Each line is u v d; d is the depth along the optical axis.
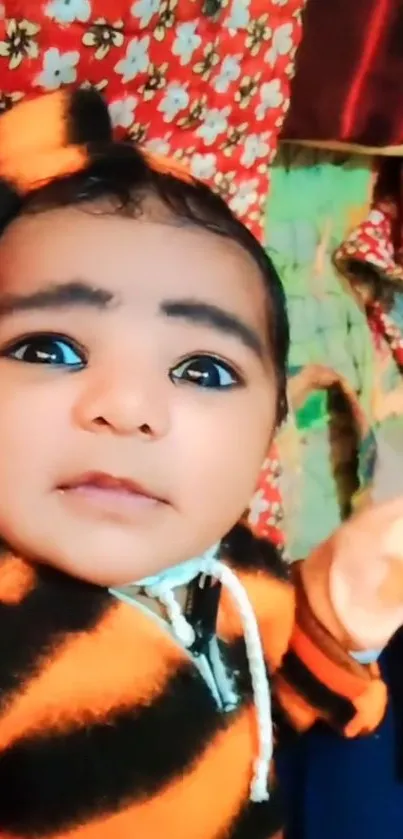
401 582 0.65
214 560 0.60
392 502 0.67
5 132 0.56
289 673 0.68
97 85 0.68
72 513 0.51
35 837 0.52
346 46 0.85
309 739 0.72
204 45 0.73
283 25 0.79
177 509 0.53
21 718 0.51
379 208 1.02
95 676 0.53
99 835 0.53
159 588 0.56
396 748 0.73
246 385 0.55
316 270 0.98
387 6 0.85
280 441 0.91
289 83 0.83
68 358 0.52
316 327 0.97
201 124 0.76
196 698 0.56
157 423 0.50
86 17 0.65
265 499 0.86
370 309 1.03
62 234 0.53
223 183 0.79
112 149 0.56
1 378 0.52
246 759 0.59
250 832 0.59
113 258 0.52
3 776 0.52
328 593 0.66
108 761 0.52
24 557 0.54
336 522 0.99
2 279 0.53
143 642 0.55
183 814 0.55
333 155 0.97
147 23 0.68
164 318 0.52
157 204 0.54
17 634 0.52
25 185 0.54
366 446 0.97
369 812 0.71
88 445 0.50
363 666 0.67
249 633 0.61
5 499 0.51
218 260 0.54
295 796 0.72
